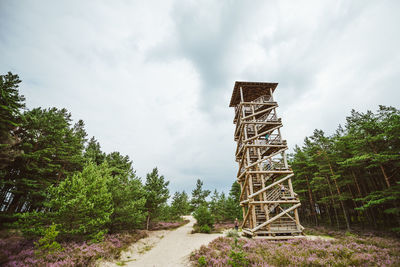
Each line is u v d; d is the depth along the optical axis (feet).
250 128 81.97
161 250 55.57
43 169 66.39
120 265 40.11
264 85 83.92
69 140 86.89
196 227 102.99
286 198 65.31
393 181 75.10
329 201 95.20
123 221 66.95
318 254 37.93
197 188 201.46
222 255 38.65
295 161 116.37
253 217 61.46
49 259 32.53
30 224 41.24
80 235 47.39
